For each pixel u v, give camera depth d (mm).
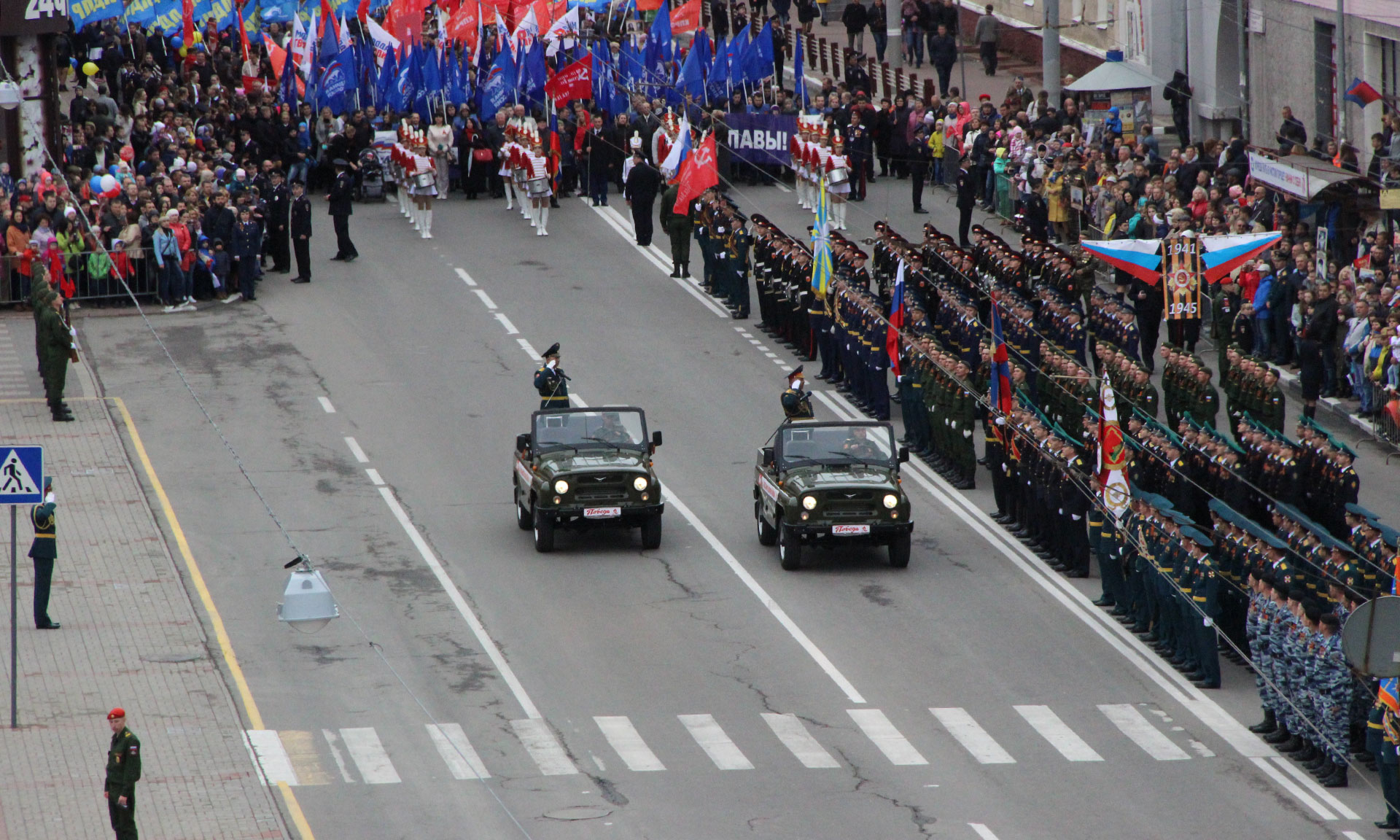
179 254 159000
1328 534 99062
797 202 190125
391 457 128375
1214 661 94000
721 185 197750
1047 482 110750
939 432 126688
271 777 83500
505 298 163875
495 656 97438
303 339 152875
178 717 89562
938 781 83188
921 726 89125
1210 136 196375
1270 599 87938
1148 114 186250
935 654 97875
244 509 118812
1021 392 127688
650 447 115688
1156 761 85688
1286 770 85000
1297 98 180000
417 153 178875
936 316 147625
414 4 195875
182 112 189000
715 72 197375
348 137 193125
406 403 138875
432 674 95125
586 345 152250
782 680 94375
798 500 107625
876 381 136125
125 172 165000
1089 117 182375
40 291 133625
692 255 177375
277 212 169250
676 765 84812
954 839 77188
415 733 88312
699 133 191750
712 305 163375
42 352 133125
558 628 101062
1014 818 79250
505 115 192250
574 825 78750
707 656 97375
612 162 197625
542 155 180625
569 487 110250
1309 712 84875
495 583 107500
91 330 154875
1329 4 172125
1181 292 138375
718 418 136375
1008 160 177625
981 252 149500
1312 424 112750
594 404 138375
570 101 196875
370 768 84562
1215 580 94000
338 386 142375
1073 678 95125
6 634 99312
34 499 88500
